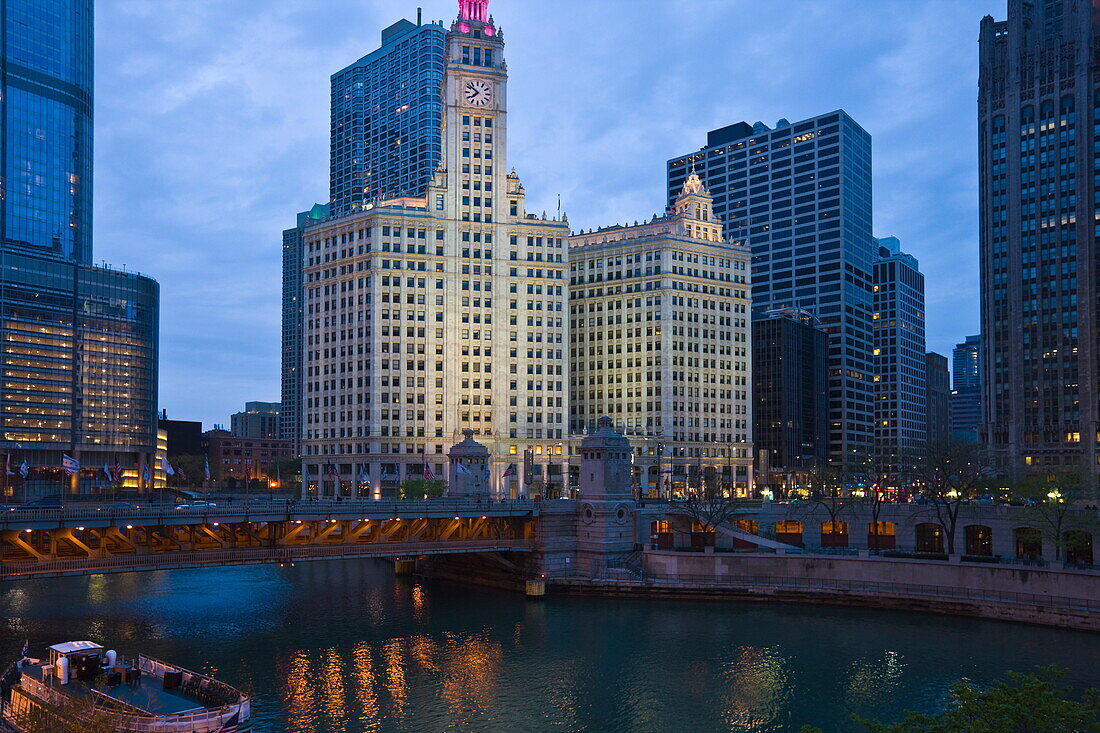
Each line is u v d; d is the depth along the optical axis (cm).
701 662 8250
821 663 8150
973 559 10531
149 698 6000
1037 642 8738
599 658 8406
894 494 16362
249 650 8644
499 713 6919
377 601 11412
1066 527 11212
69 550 8481
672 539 13525
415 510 10681
